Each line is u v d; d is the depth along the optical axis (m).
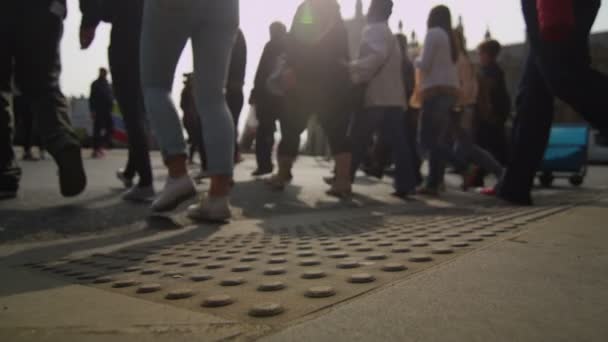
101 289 1.54
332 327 1.09
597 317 1.12
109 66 3.85
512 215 3.09
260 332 1.08
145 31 2.93
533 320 1.10
